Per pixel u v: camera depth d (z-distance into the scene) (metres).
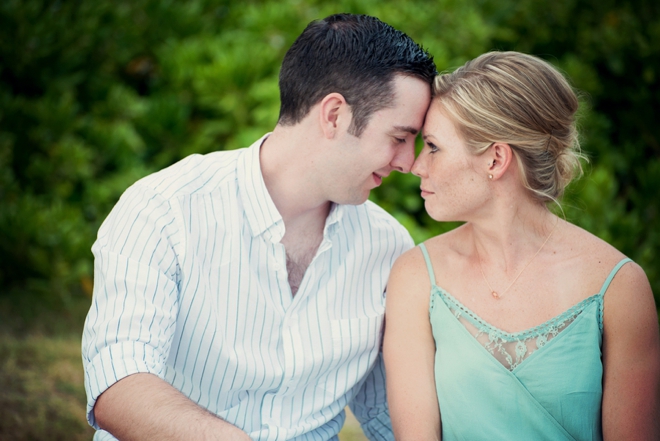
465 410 2.10
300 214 2.23
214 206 2.13
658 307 3.65
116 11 4.52
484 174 2.07
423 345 2.20
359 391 2.47
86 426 3.08
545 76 2.04
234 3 4.89
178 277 2.07
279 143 2.19
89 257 4.03
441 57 4.11
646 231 4.04
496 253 2.16
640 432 2.02
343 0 4.47
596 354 2.05
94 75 4.45
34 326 3.73
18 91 4.38
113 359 1.88
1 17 4.18
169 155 4.32
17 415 3.07
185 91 4.40
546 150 2.06
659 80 4.66
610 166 4.36
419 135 4.00
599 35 4.68
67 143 4.11
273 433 2.13
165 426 1.79
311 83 2.12
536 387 2.05
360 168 2.14
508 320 2.11
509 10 4.76
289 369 2.14
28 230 3.84
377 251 2.32
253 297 2.12
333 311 2.22
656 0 4.75
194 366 2.11
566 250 2.14
